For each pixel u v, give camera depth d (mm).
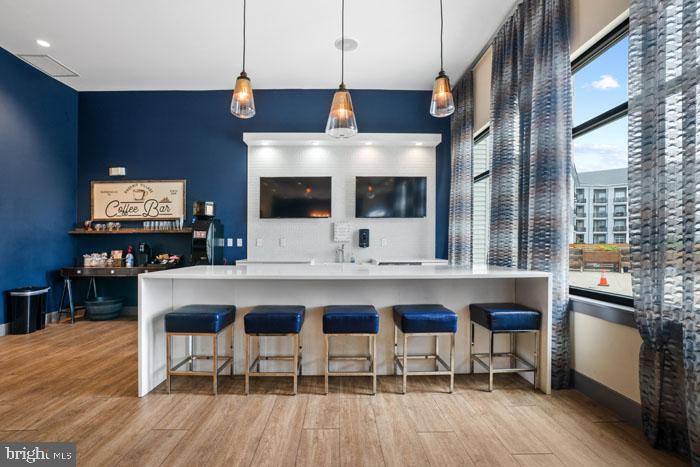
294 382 2529
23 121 4434
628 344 2188
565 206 2637
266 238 5180
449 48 4109
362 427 2096
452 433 2041
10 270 4281
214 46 4082
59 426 2098
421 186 5117
